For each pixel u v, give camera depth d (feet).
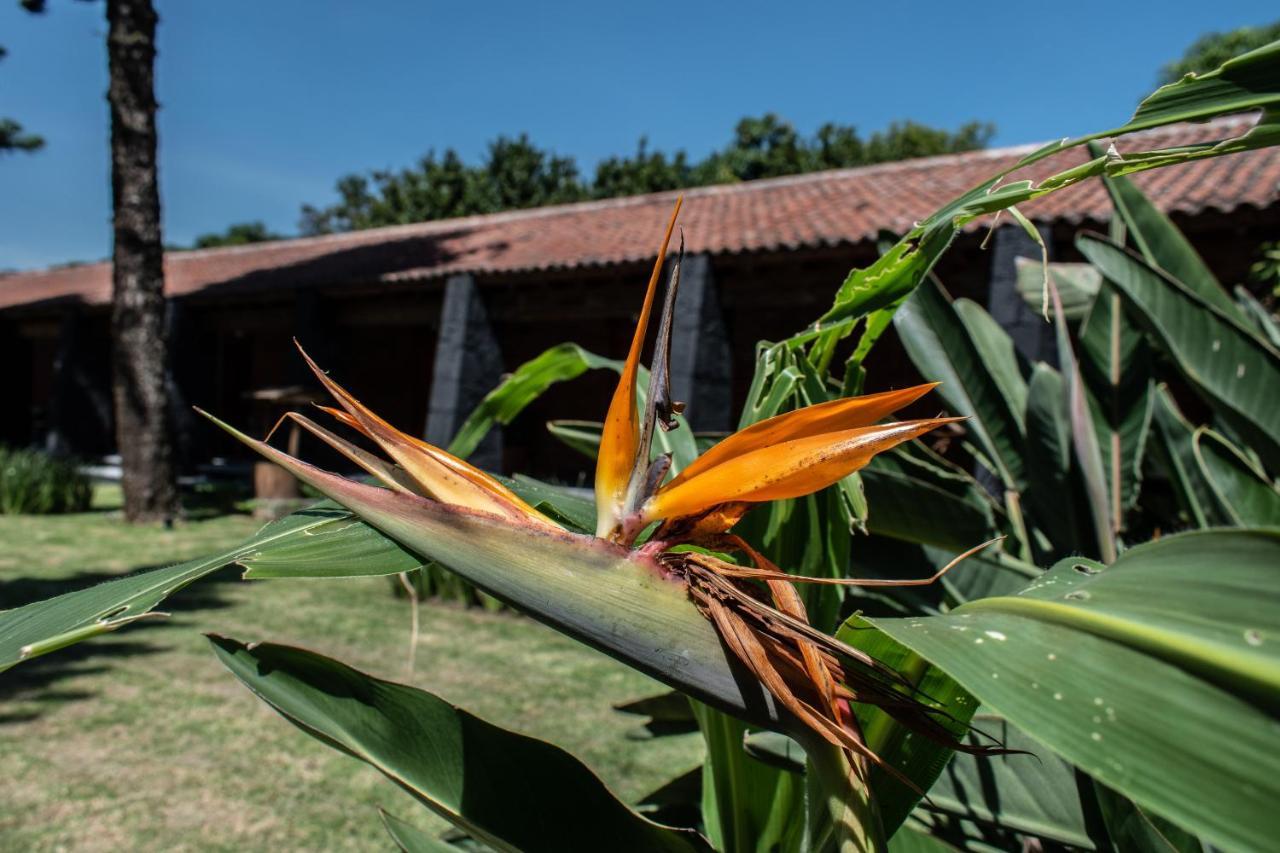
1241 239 10.96
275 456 0.97
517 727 6.69
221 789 5.64
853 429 0.91
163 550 14.32
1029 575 2.05
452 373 17.53
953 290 13.23
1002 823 1.62
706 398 14.67
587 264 15.88
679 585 0.91
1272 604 0.67
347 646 8.87
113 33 16.74
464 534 0.92
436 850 1.67
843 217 14.94
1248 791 0.63
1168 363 3.15
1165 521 3.07
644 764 6.02
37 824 5.13
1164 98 0.86
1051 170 12.43
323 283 19.80
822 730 0.83
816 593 1.51
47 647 0.81
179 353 22.95
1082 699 0.70
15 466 18.49
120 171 16.79
